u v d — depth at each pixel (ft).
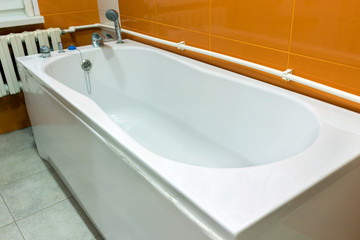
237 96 5.22
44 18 8.01
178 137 6.41
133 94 7.60
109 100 7.73
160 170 2.93
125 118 7.43
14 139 8.11
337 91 4.01
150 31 7.32
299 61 4.50
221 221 2.38
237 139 5.33
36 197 6.05
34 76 5.75
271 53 4.85
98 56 7.36
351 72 3.96
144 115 7.34
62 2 8.13
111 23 8.49
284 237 2.79
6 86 7.78
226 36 5.49
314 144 3.41
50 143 6.17
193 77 5.97
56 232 5.25
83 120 4.21
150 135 6.72
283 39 4.62
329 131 3.65
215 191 2.67
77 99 4.51
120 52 7.41
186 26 6.25
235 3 5.15
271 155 4.74
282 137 4.58
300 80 4.40
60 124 5.18
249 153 5.13
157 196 3.06
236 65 5.47
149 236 3.51
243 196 2.63
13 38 7.38
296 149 4.24
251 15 4.96
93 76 7.40
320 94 4.37
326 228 3.33
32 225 5.41
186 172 2.91
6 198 6.04
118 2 8.01
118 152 3.54
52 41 8.00
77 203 5.87
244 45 5.23
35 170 6.84
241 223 2.36
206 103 5.82
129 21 7.91
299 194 2.69
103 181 4.24
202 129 6.00
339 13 3.89
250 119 5.08
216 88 5.55
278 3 4.53
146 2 7.11
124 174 3.58
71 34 8.50
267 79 5.03
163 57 6.64
